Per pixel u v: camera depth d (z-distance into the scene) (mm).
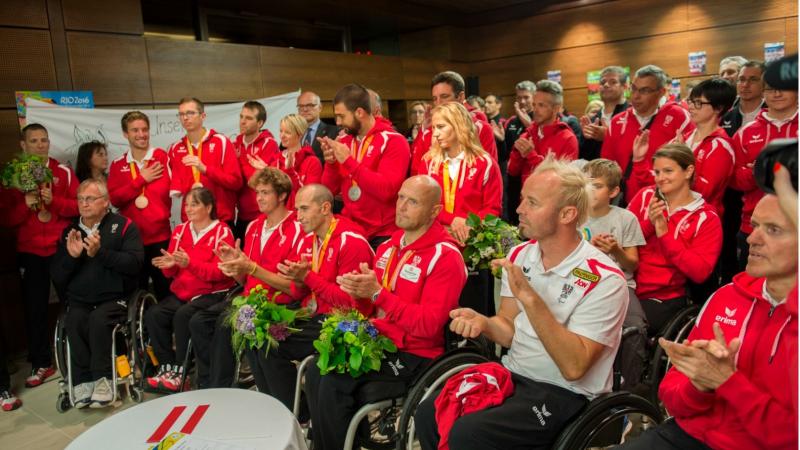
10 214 3553
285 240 2812
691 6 6922
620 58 7484
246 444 1690
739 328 1389
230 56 5531
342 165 2816
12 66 4020
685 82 7082
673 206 2486
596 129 3820
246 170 3912
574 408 1680
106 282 3135
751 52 6633
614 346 1698
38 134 3590
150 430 1805
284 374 2529
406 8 7402
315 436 2205
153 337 3158
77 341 3107
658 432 1523
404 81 7648
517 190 4121
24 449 2730
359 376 2078
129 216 3719
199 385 3023
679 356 1274
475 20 8477
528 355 1783
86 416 3043
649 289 2533
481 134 3254
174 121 4758
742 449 1340
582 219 1717
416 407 1996
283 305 2699
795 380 977
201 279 3117
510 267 1577
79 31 4375
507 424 1629
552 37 7949
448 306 2072
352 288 2035
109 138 4375
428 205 2090
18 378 3637
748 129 2867
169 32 6180
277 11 6555
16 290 4105
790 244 1199
